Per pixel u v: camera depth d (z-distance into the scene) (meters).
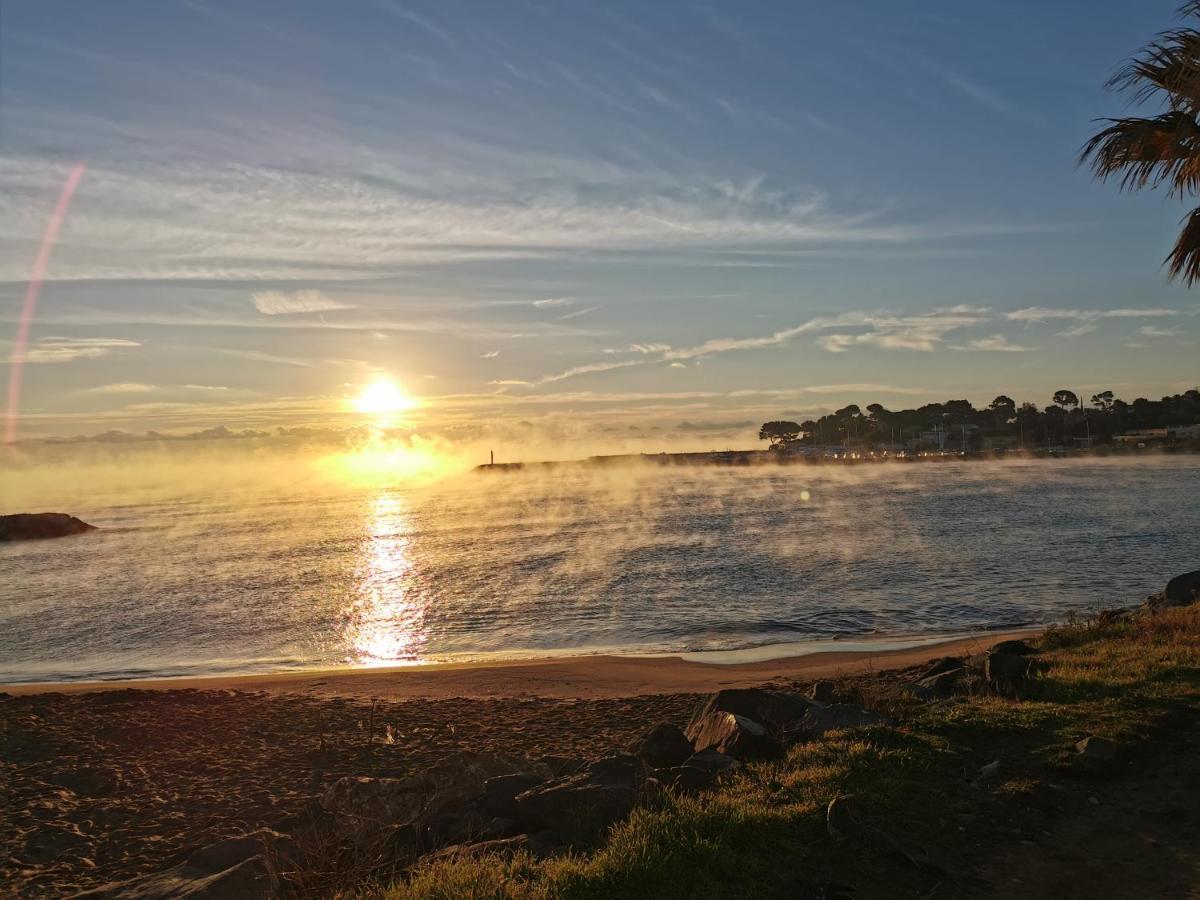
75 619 39.97
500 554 62.81
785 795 7.29
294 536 93.06
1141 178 13.38
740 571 46.06
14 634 36.19
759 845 6.34
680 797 7.33
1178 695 10.09
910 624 29.25
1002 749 8.70
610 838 6.53
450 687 20.92
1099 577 38.22
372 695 19.89
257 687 21.55
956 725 9.31
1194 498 90.00
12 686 25.06
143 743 15.20
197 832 10.70
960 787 7.62
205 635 34.19
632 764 8.04
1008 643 15.16
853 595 36.31
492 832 7.36
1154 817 6.99
